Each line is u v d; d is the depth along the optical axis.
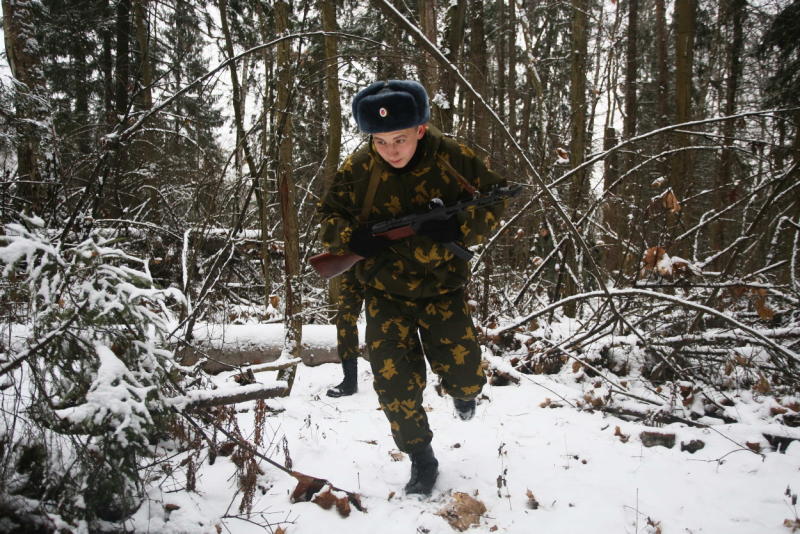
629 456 2.90
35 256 2.05
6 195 2.92
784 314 4.73
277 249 6.65
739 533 2.21
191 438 2.59
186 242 4.02
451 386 2.53
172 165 5.12
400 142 2.16
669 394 3.89
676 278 4.40
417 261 2.33
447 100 5.33
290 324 3.62
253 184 3.66
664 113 12.65
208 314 4.18
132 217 5.34
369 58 3.61
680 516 2.34
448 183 2.31
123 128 2.80
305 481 2.37
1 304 2.04
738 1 11.52
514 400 3.73
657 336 4.28
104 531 1.88
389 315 2.46
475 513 2.32
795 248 4.52
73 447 1.95
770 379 4.02
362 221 2.36
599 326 4.26
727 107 12.81
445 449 2.98
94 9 7.10
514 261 6.95
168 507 2.13
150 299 2.21
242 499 2.25
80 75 7.53
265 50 4.05
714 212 5.11
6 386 2.01
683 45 9.90
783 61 9.14
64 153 3.86
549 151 6.53
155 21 3.73
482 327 4.80
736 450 2.93
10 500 1.69
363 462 2.78
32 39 4.88
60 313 1.94
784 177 4.10
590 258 3.07
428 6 5.64
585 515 2.33
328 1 4.66
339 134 5.00
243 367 2.85
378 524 2.26
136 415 1.82
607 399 3.66
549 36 14.27
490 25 14.19
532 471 2.72
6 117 3.44
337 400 3.67
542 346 4.55
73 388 2.00
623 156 8.92
